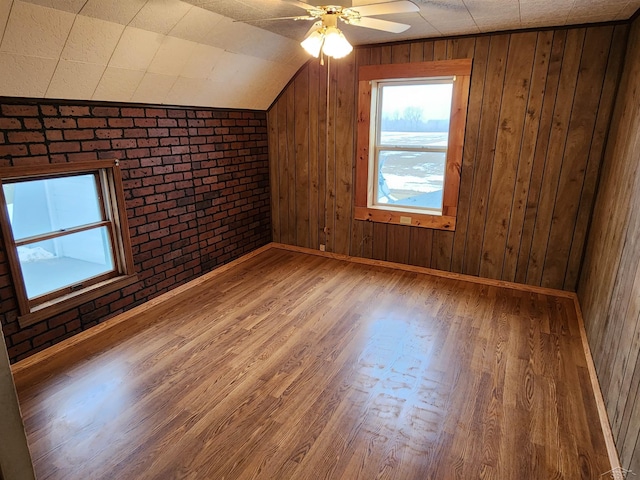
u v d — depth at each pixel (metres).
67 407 2.21
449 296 3.59
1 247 2.39
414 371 2.53
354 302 3.47
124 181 3.07
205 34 2.86
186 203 3.68
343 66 4.00
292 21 2.94
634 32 2.74
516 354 2.70
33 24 2.04
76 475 1.79
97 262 3.06
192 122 3.61
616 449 1.85
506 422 2.10
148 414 2.16
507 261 3.76
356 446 1.96
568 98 3.21
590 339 2.71
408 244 4.17
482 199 3.71
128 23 2.40
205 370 2.54
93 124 2.79
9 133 2.36
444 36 3.48
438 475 1.80
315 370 2.54
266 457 1.89
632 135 2.37
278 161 4.69
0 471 0.71
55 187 2.71
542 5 2.59
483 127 3.56
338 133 4.23
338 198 4.43
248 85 3.87
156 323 3.12
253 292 3.68
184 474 1.80
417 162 4.03
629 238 2.11
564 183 3.38
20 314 2.52
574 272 3.51
